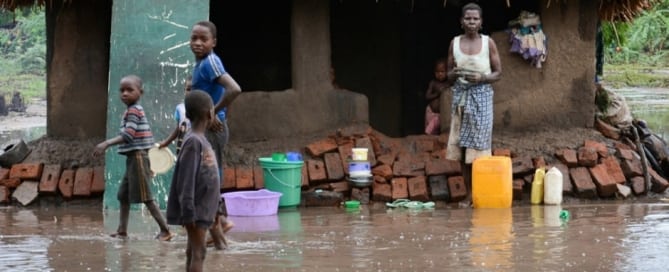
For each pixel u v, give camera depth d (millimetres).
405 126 18516
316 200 13992
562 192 14125
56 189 14172
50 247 10352
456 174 14297
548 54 15195
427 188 14203
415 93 18484
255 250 9984
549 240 10508
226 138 10086
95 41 15320
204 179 8039
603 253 9672
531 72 15203
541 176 14000
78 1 15242
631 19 16797
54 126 15328
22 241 10797
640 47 36344
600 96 15758
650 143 15906
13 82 37375
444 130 15242
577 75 15242
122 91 11102
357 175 14117
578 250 9844
